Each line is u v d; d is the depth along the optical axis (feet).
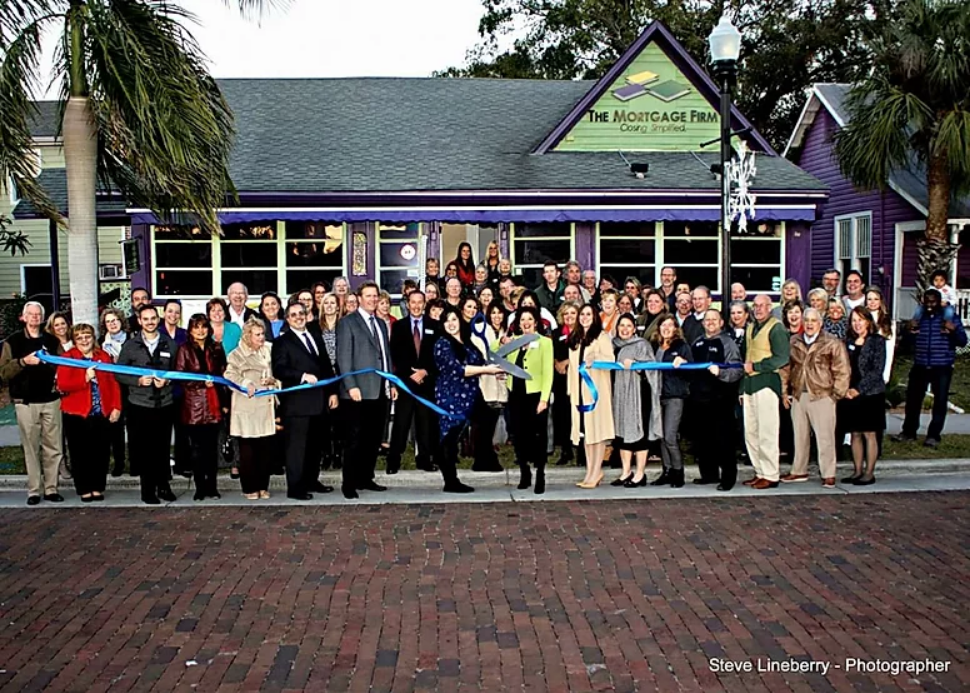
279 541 27.32
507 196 55.83
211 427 32.40
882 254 80.33
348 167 58.65
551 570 24.41
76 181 37.01
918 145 67.72
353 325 32.60
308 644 19.70
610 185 56.39
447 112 68.85
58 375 31.53
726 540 27.04
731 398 33.01
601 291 40.52
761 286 59.72
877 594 22.45
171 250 56.49
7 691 17.58
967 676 17.89
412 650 19.33
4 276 94.53
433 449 34.12
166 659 19.02
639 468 34.06
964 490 33.37
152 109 35.70
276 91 71.46
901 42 62.95
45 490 32.50
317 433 33.14
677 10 115.44
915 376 39.83
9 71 34.76
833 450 33.53
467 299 34.91
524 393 33.09
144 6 37.29
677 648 19.30
